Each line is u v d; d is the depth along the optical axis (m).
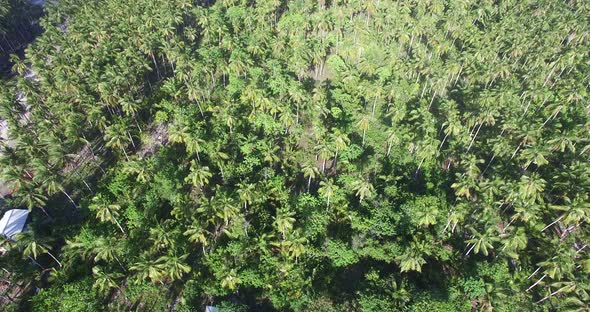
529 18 130.12
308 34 137.12
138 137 101.69
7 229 78.06
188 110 103.50
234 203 74.62
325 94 104.88
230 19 139.25
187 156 94.56
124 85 108.38
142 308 70.50
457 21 128.50
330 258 74.31
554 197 85.56
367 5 134.62
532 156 84.00
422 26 124.50
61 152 86.44
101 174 94.75
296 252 68.75
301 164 94.88
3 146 93.06
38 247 69.81
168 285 73.06
